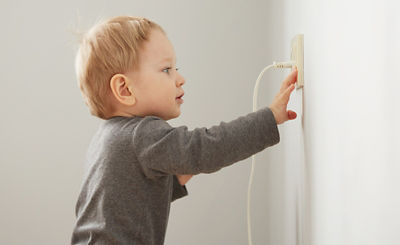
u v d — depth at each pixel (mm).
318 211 681
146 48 796
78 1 1521
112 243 748
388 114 406
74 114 1527
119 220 757
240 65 1488
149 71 792
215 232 1489
